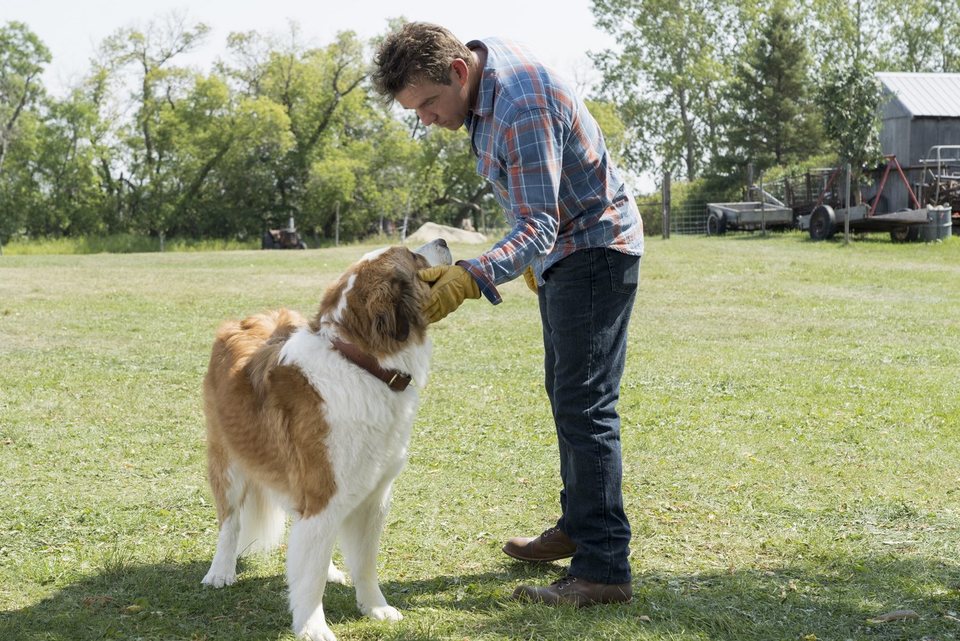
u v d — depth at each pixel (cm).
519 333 1204
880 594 382
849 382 876
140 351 1050
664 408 771
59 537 468
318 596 354
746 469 593
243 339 428
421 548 458
